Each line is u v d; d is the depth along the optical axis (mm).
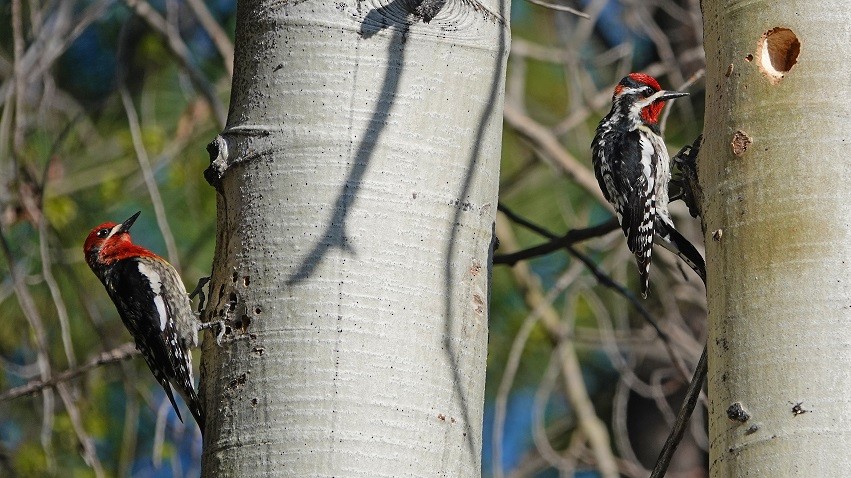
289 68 8000
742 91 7945
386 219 7746
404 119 7930
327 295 7594
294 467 7316
